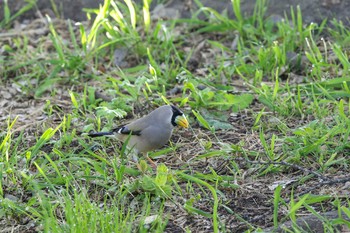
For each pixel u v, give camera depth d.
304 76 12.34
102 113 10.65
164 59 13.17
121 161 9.95
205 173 9.90
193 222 8.84
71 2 14.95
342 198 8.96
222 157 10.16
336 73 11.99
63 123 10.69
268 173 9.75
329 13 13.87
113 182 9.60
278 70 12.23
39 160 10.23
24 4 15.13
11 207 9.10
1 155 10.18
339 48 12.09
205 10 14.26
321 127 10.39
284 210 8.88
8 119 11.16
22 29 14.68
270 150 10.07
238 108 11.37
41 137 10.27
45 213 8.56
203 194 9.37
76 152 10.58
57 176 9.86
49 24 14.66
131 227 8.63
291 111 11.13
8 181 9.77
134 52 13.32
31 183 9.54
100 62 13.31
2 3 15.10
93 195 9.50
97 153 10.48
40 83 12.78
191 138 10.80
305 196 8.38
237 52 13.27
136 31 13.55
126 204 9.23
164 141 9.98
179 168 10.05
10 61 13.37
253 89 11.77
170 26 14.12
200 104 11.41
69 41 14.12
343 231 8.25
